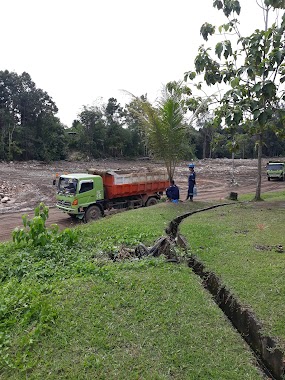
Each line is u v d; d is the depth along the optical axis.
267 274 5.24
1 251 6.66
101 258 6.27
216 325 3.95
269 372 3.45
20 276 5.52
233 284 4.92
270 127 12.37
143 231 8.11
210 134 57.34
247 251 6.41
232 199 14.77
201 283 5.20
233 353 3.45
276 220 9.20
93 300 4.43
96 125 59.28
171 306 4.32
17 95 50.44
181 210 11.37
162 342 3.58
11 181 24.64
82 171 36.66
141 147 63.25
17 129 49.12
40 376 3.11
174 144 13.16
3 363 3.30
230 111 10.29
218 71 12.27
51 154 51.97
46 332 3.75
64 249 6.61
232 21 11.55
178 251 6.35
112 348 3.48
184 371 3.16
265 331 3.77
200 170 40.84
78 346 3.51
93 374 3.12
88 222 10.65
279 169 28.08
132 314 4.12
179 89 13.09
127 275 5.27
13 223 12.05
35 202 16.91
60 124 56.16
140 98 13.30
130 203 13.08
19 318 4.12
